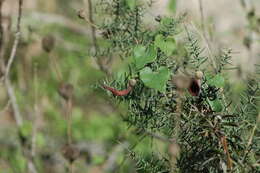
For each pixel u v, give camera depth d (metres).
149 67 2.54
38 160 5.16
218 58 2.80
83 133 5.77
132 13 2.92
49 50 4.11
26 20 5.89
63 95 3.93
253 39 4.29
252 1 4.88
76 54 6.36
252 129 2.52
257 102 2.59
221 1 5.97
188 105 2.53
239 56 4.18
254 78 2.61
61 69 6.23
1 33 4.34
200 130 2.50
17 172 4.99
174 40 2.65
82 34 6.70
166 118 2.59
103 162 5.18
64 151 3.78
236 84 3.21
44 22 6.54
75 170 5.08
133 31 2.92
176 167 2.55
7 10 5.53
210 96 2.52
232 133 2.51
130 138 3.79
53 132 5.73
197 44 2.68
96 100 6.01
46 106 5.91
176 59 2.79
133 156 2.68
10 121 5.70
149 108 2.62
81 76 6.08
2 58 4.39
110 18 3.13
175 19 2.91
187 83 2.39
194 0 5.03
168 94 2.57
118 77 2.71
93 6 3.46
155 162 2.65
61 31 6.75
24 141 5.00
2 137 5.44
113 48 2.96
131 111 2.68
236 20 5.62
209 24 3.73
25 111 5.62
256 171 2.43
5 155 5.25
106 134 5.70
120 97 2.67
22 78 5.78
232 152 2.49
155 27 2.93
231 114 2.53
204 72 2.57
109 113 5.82
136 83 2.64
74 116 5.94
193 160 2.51
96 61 3.31
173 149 2.52
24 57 5.59
